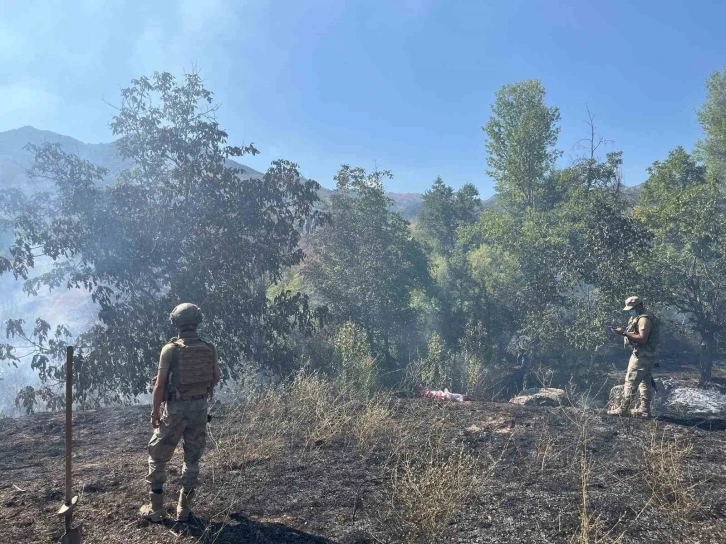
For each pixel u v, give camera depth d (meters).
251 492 4.34
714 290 19.27
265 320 13.66
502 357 25.20
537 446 5.48
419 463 4.95
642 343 6.68
